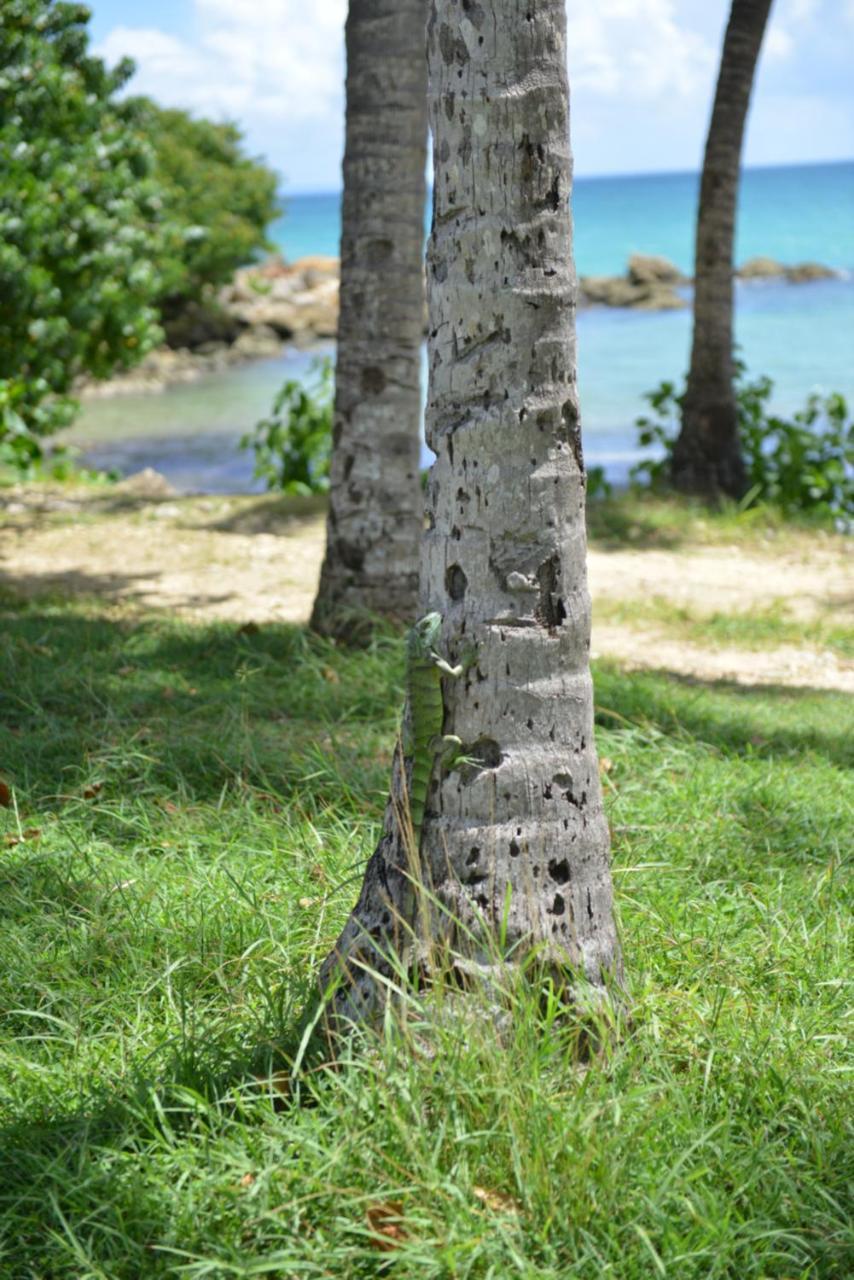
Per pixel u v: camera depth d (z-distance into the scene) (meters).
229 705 6.56
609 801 5.38
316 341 40.25
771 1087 3.28
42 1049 3.50
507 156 3.12
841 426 13.98
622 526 12.71
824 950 4.12
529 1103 2.89
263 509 13.30
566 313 3.23
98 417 26.47
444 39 3.15
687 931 4.22
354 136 7.62
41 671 7.11
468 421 3.24
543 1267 2.66
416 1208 2.67
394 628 8.02
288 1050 3.32
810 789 5.87
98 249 15.92
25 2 15.70
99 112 16.67
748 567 11.64
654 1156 2.87
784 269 54.19
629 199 120.31
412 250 7.74
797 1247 2.77
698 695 7.45
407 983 3.09
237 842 4.89
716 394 13.75
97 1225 2.69
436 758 3.33
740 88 12.91
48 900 4.30
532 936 3.24
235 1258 2.61
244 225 37.19
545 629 3.28
